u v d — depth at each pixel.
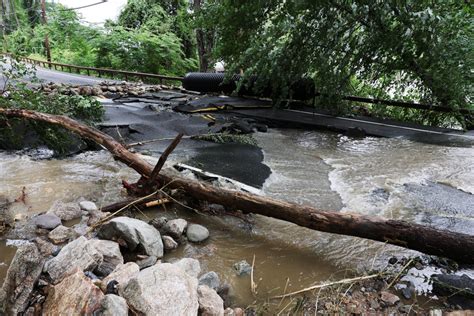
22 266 2.01
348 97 8.43
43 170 4.41
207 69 13.89
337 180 4.34
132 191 3.64
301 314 2.17
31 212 3.29
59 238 2.79
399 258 2.76
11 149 5.13
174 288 1.89
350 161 5.06
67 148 5.05
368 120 7.38
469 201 3.74
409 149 5.64
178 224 2.97
